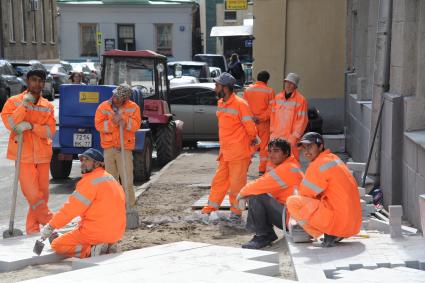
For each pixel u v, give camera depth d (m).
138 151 20.73
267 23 27.97
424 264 9.98
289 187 12.15
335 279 9.38
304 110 17.39
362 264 10.01
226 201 16.34
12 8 68.31
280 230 13.61
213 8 85.44
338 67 27.70
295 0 27.72
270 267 10.34
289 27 27.88
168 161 24.91
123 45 68.12
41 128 13.34
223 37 66.88
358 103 21.42
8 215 16.66
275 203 12.13
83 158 11.29
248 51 66.44
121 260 10.80
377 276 9.39
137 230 14.07
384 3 16.36
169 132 24.77
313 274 9.61
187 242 12.09
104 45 67.25
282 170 12.14
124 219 11.52
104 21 67.44
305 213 11.07
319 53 27.72
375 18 20.67
